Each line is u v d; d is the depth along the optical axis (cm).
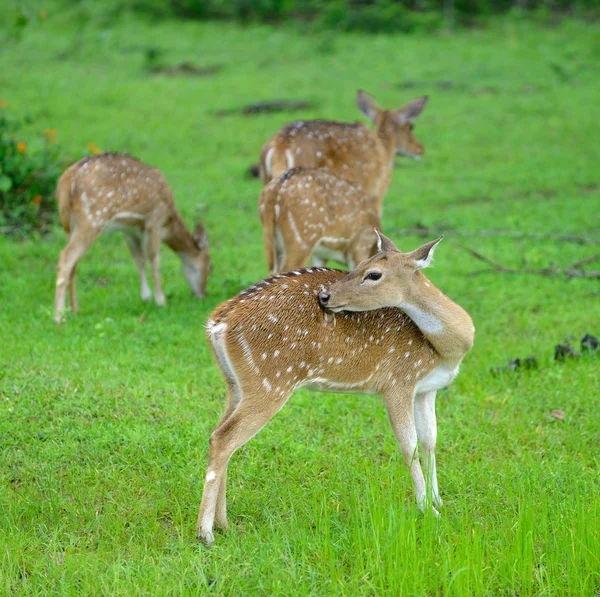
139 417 961
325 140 1452
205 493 744
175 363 1124
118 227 1336
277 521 783
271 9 3934
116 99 2778
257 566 700
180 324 1272
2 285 1395
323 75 3159
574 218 1875
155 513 792
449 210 1945
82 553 717
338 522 775
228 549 732
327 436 969
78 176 1284
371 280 767
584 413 1045
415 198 2022
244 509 811
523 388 1110
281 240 1241
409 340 802
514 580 698
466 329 807
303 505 809
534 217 1888
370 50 3497
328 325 773
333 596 671
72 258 1275
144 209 1345
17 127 1866
